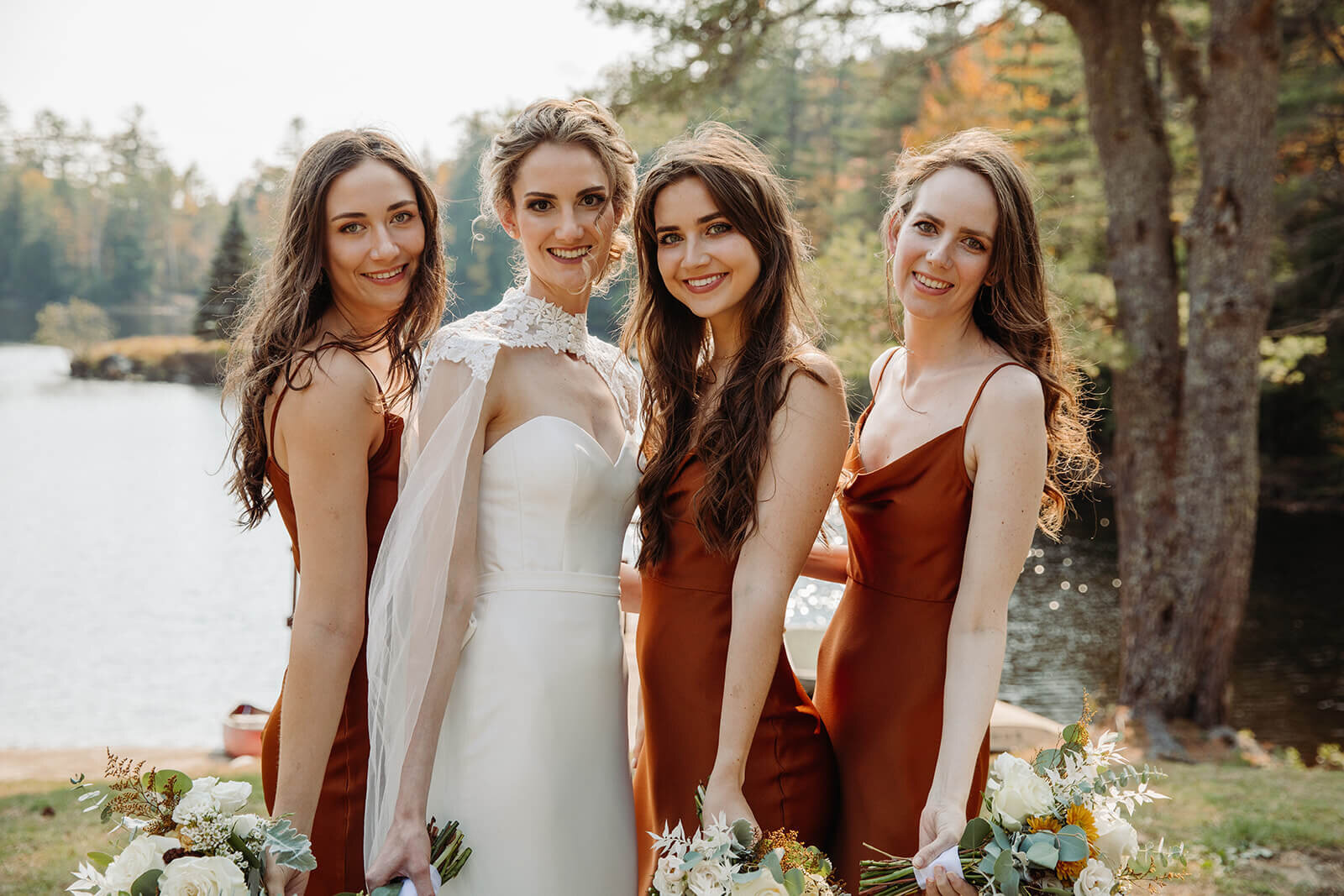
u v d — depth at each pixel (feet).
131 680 46.83
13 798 18.67
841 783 7.82
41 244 294.87
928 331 7.64
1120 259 30.14
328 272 7.68
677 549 7.73
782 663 7.84
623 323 8.64
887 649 7.59
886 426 7.87
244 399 7.51
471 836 7.26
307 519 7.20
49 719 41.04
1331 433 87.15
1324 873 14.52
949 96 70.54
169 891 5.93
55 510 91.76
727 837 6.57
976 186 7.32
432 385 7.34
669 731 7.69
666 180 7.52
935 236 7.35
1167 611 30.07
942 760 6.88
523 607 7.38
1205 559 29.60
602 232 7.79
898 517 7.53
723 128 7.88
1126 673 30.91
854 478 7.85
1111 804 6.75
